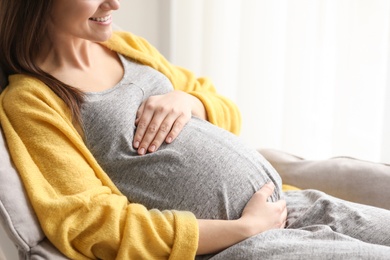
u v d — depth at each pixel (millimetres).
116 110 1497
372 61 2092
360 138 2172
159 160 1450
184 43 2492
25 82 1447
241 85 2402
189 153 1459
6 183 1275
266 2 2303
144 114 1530
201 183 1427
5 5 1487
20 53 1496
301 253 1279
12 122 1396
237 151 1503
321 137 2262
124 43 1699
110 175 1470
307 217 1450
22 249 1275
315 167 1780
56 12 1488
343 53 2139
